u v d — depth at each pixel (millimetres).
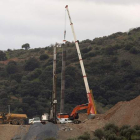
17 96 135250
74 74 147750
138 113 66688
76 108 74375
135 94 140000
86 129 64375
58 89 134500
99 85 143750
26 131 63688
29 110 122562
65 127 63906
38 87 139250
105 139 59969
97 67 156625
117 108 72812
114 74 152250
